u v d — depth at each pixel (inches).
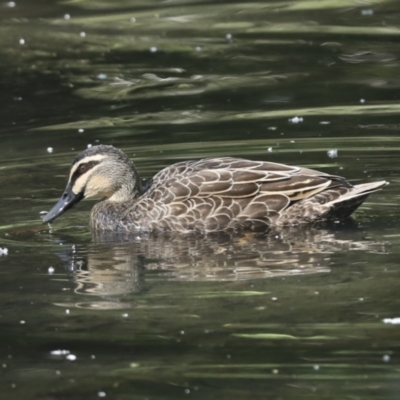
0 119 829.2
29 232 566.3
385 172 643.5
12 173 684.7
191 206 557.6
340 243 511.8
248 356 378.0
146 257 506.6
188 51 999.6
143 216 566.3
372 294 429.4
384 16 1096.2
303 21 1090.1
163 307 425.7
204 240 537.3
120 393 352.8
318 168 657.0
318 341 386.6
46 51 1022.4
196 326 404.5
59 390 357.1
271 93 860.6
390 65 921.5
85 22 1123.9
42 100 876.6
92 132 779.4
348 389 350.3
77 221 597.3
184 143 735.7
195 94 871.1
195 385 357.4
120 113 829.8
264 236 538.0
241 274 466.0
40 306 434.0
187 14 1143.6
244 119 791.7
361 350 377.7
